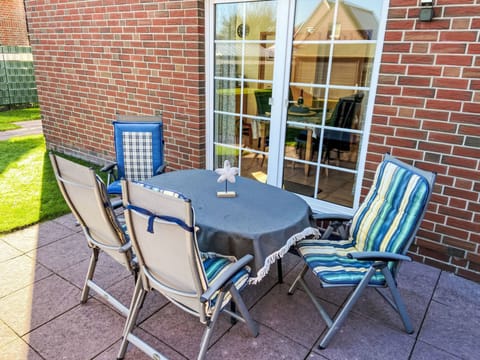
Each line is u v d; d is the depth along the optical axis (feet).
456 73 8.13
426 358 6.56
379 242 7.23
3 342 6.75
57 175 6.88
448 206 8.90
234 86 12.64
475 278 8.92
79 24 15.96
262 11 11.24
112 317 7.50
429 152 8.88
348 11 9.68
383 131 9.44
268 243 6.48
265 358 6.49
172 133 14.35
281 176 12.29
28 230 11.11
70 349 6.63
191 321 7.39
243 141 13.03
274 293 8.39
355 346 6.81
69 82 17.67
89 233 7.52
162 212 5.18
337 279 6.52
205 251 6.78
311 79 10.84
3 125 27.22
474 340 7.02
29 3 17.97
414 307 7.94
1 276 8.75
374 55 9.49
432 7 8.03
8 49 33.37
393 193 7.26
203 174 9.52
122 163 12.07
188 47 12.75
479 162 8.28
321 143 11.13
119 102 15.76
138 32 13.97
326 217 8.14
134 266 6.90
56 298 8.03
